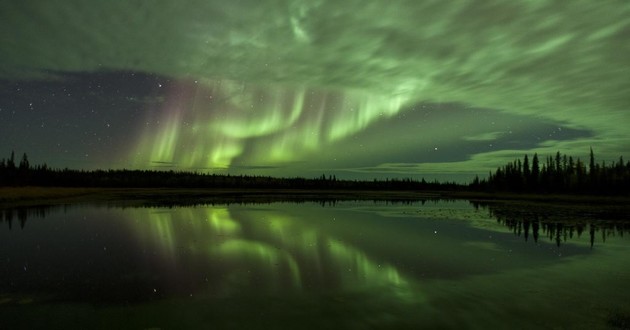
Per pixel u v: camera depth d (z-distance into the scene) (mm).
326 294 10133
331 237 19578
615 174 80500
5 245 17000
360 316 8570
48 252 15430
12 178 81312
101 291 10305
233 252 15500
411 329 7887
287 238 19078
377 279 11648
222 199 55312
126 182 112562
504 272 12680
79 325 8039
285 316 8531
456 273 12492
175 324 8070
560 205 47562
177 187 117562
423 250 16328
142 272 12281
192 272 12289
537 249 16781
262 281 11305
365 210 38375
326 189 129500
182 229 22094
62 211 32938
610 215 33375
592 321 8391
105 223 24688
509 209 40812
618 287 10977
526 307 9227
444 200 62250
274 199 58344
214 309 8961
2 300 9570
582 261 14414
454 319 8445
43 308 9008
